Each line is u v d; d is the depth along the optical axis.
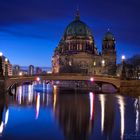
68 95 153.75
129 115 79.88
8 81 154.75
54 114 80.56
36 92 182.00
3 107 94.88
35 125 65.06
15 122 68.38
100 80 176.25
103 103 110.44
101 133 58.03
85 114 81.19
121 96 145.88
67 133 58.00
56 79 169.75
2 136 55.34
